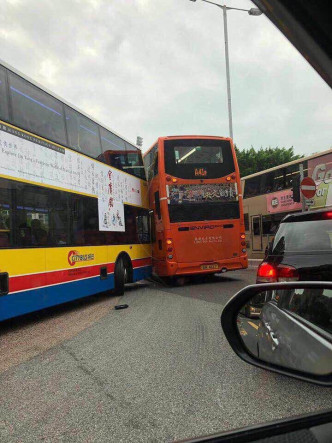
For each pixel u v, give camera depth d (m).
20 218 6.70
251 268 18.86
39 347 5.38
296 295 1.94
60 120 8.25
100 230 9.64
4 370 4.35
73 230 8.38
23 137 6.92
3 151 6.38
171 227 12.10
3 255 6.26
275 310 1.96
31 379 3.98
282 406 3.04
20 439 2.66
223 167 12.63
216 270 12.24
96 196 9.56
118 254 10.59
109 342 5.43
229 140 12.91
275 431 1.09
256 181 22.22
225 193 12.52
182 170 12.38
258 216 21.86
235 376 3.82
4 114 6.49
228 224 12.41
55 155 7.90
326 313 1.75
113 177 10.70
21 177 6.79
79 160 8.87
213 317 6.96
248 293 2.03
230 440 1.07
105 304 9.31
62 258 7.88
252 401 3.17
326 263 4.16
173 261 12.03
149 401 3.25
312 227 4.59
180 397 3.32
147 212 13.40
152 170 13.47
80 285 8.52
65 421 2.92
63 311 8.69
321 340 1.73
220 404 3.13
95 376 3.98
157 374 3.96
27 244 6.84
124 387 3.62
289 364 1.85
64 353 4.97
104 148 10.32
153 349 4.95
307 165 17.19
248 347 2.00
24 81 7.18
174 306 8.45
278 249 4.66
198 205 12.30
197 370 4.05
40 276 7.14
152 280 15.70
